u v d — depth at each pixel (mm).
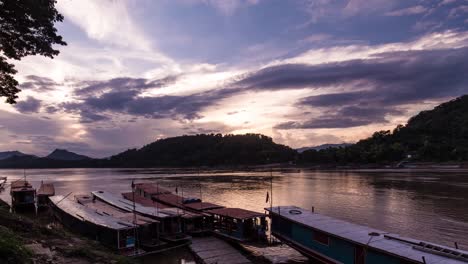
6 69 22266
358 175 130125
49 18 19250
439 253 20219
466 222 44750
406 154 192125
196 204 44625
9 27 18891
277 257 30719
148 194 58969
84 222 33000
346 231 26297
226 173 169500
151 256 29969
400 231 40656
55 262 15797
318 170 182250
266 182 107938
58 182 125438
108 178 146125
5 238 14055
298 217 31219
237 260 28531
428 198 64188
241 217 33812
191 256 30062
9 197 74562
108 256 19312
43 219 46031
